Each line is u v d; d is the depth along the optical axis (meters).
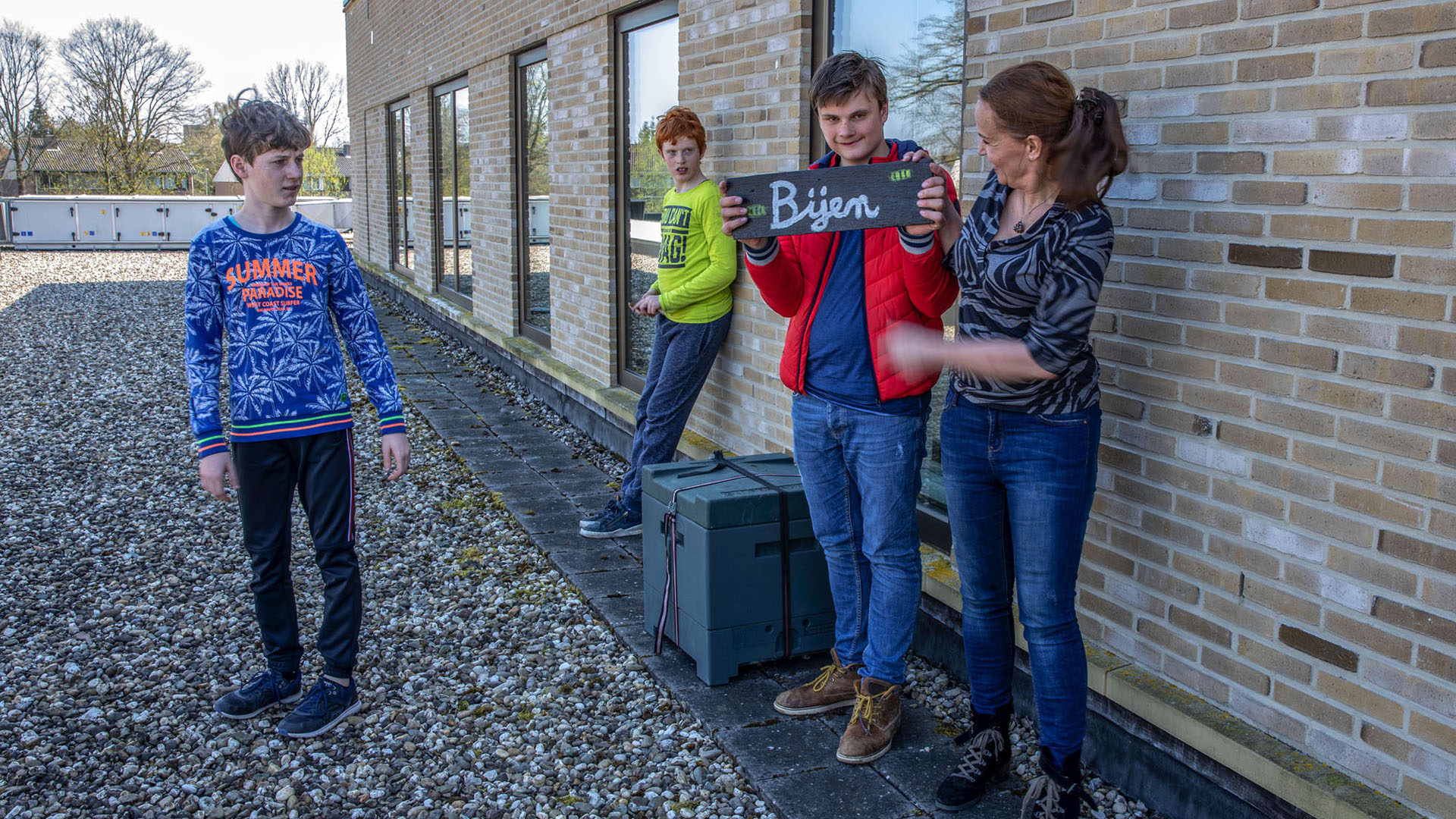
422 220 12.66
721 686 3.43
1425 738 2.10
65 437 7.09
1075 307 2.15
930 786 2.83
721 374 5.23
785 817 2.69
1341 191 2.19
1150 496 2.73
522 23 8.21
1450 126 1.98
